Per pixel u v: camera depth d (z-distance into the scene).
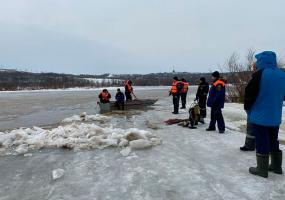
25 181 5.51
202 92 11.38
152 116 14.39
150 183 5.28
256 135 5.50
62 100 30.89
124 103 19.02
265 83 5.16
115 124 11.95
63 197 4.79
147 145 7.64
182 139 8.70
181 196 4.74
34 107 22.45
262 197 4.65
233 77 23.34
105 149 7.56
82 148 7.64
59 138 8.23
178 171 5.86
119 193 4.89
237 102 22.62
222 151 7.30
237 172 5.76
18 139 8.30
